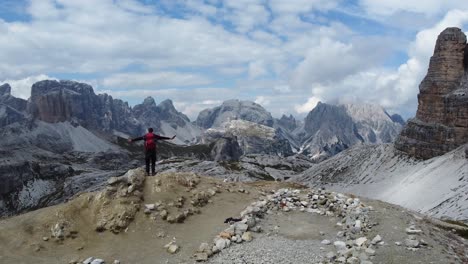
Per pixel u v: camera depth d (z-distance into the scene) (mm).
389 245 25766
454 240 28656
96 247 26500
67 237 27141
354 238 27297
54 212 28953
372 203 34312
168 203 31609
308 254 24844
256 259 24156
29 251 25359
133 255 25484
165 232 28375
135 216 29531
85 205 29922
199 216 31391
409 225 29062
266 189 39469
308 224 30188
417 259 24188
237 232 27641
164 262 24500
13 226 27578
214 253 25344
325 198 34312
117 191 31016
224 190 36656
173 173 35688
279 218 31375
